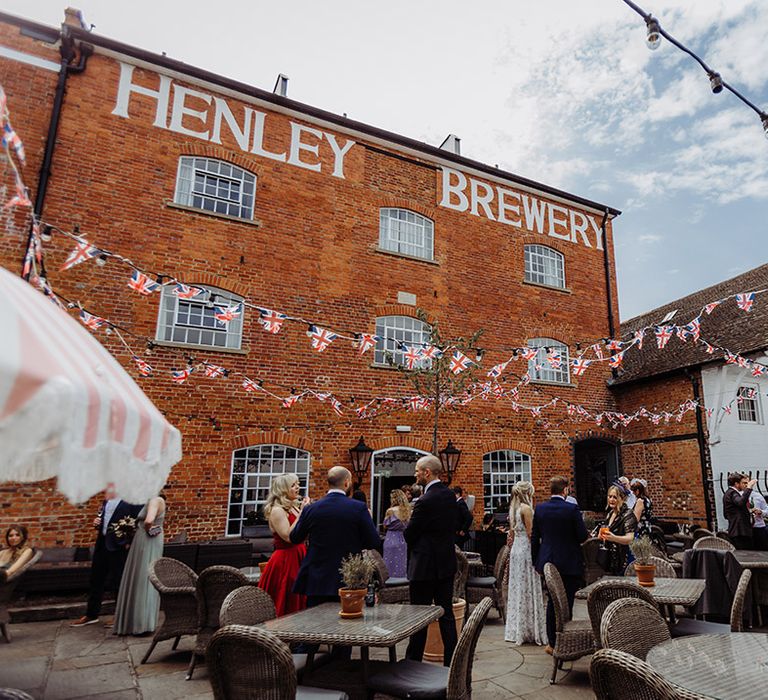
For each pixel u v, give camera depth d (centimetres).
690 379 1266
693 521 1216
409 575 470
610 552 638
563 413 1349
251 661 271
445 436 1174
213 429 947
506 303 1327
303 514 460
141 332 921
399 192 1248
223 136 1074
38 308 196
